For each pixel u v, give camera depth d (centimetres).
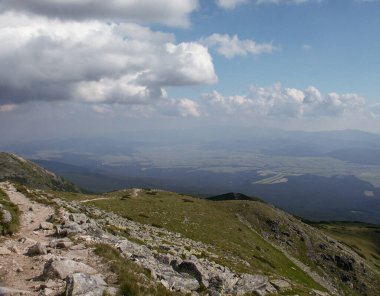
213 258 4812
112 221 5934
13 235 2866
